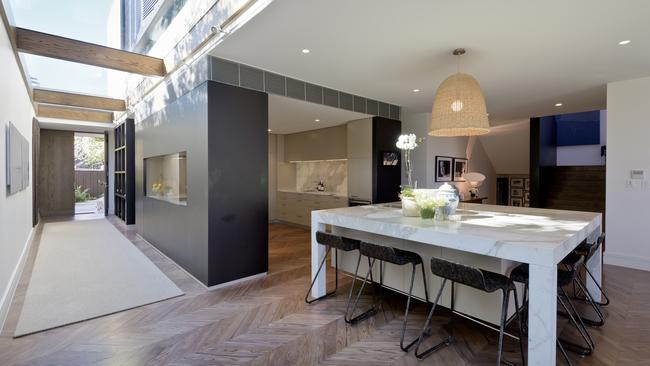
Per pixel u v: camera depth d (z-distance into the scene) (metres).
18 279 3.71
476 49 3.15
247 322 2.76
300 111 5.01
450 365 2.16
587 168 7.37
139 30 5.47
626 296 3.29
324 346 2.38
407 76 4.05
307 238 6.28
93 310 2.95
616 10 2.40
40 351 2.29
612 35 2.82
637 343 2.41
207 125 3.44
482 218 2.77
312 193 7.16
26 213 4.98
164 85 4.55
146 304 3.11
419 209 2.82
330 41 3.02
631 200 4.16
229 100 3.59
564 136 8.41
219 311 2.97
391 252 2.46
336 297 3.31
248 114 3.75
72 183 9.52
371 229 2.69
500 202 9.15
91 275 3.93
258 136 3.85
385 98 5.21
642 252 4.14
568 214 3.02
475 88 2.76
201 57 3.52
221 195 3.57
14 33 3.55
